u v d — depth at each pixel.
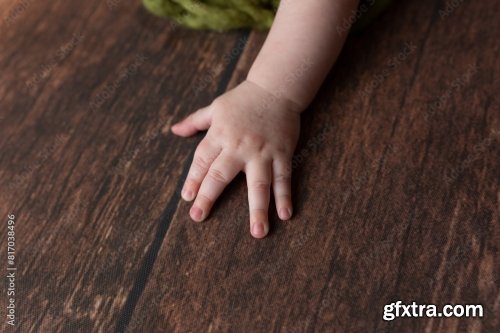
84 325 0.57
